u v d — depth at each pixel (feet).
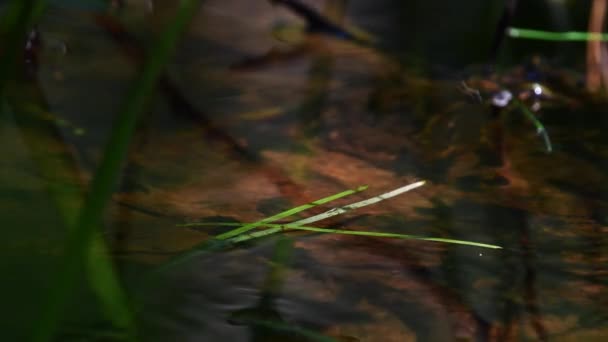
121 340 3.61
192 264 3.78
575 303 3.75
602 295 3.77
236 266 3.79
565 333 3.69
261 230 3.90
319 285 3.76
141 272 3.75
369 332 3.67
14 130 4.11
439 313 3.72
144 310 3.67
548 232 3.93
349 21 5.04
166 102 4.36
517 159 4.21
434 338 3.67
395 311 3.72
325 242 3.88
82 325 3.63
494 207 4.01
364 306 3.72
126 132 3.46
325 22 4.90
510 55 4.83
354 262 3.83
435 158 4.20
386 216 3.97
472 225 3.95
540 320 3.71
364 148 4.22
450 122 4.37
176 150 4.14
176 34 3.46
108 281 3.68
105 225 3.86
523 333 3.69
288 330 3.66
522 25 5.06
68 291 3.46
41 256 3.74
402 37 4.91
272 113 4.35
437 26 5.07
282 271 3.79
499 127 4.36
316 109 4.39
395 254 3.86
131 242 3.82
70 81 4.37
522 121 4.40
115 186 3.99
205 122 4.28
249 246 3.85
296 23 4.93
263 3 5.08
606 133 4.35
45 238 3.78
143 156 4.11
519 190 4.08
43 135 4.11
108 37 4.63
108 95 4.32
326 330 3.67
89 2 3.96
